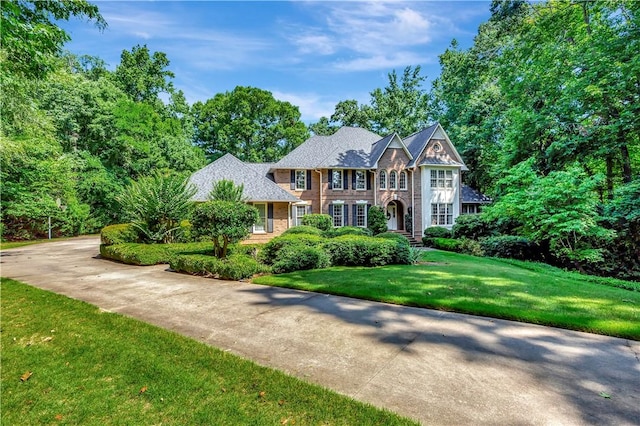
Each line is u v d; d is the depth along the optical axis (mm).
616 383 3568
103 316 5781
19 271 10805
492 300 6734
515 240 16328
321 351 4445
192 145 41906
